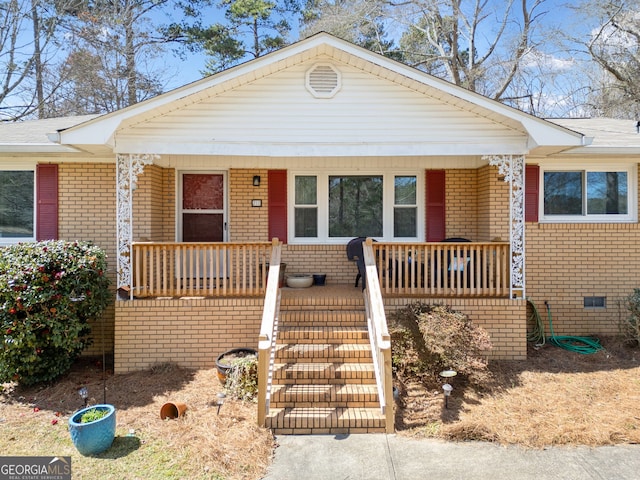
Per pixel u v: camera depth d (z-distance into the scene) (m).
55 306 5.70
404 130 6.55
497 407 5.02
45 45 18.45
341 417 4.59
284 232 8.20
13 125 9.23
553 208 8.02
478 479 3.69
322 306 6.58
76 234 7.53
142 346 6.46
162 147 6.35
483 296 6.73
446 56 18.84
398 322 5.91
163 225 7.98
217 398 5.14
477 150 6.53
